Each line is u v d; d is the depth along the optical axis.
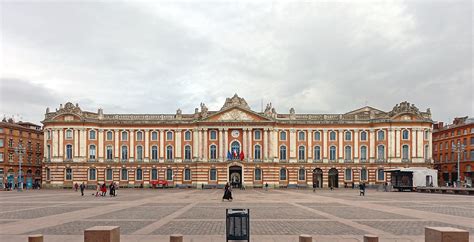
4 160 113.69
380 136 109.12
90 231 17.33
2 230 26.16
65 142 107.94
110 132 110.88
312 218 32.94
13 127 117.50
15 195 71.56
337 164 109.81
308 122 110.94
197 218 32.97
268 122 109.00
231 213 20.33
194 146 110.25
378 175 108.06
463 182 108.00
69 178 107.56
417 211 38.91
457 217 33.50
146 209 41.34
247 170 108.44
